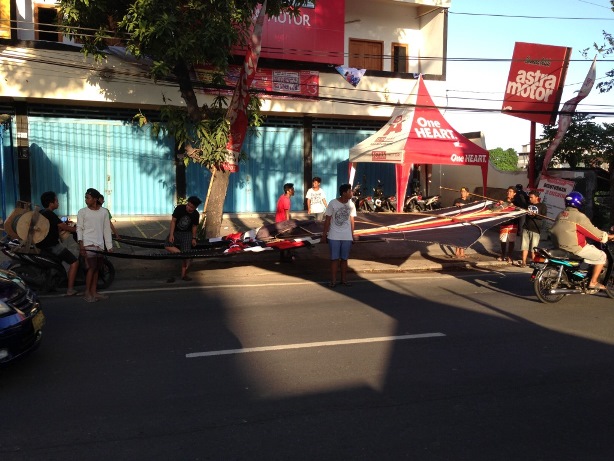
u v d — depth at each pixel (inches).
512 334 275.9
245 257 489.7
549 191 637.9
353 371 220.7
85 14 463.2
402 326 286.5
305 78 679.7
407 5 775.1
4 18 573.0
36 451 157.3
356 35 761.0
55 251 346.6
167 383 207.5
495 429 173.2
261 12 446.3
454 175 847.7
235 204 719.1
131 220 655.8
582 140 793.6
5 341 204.1
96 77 589.3
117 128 649.6
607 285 359.6
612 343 263.4
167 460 152.8
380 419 178.7
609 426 176.7
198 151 474.9
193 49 434.6
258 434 167.6
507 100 663.1
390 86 724.7
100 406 187.5
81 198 642.2
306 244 394.3
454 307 331.3
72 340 259.1
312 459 153.6
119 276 420.2
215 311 314.8
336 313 312.3
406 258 519.2
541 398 197.8
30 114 613.3
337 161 765.3
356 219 447.8
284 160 735.7
